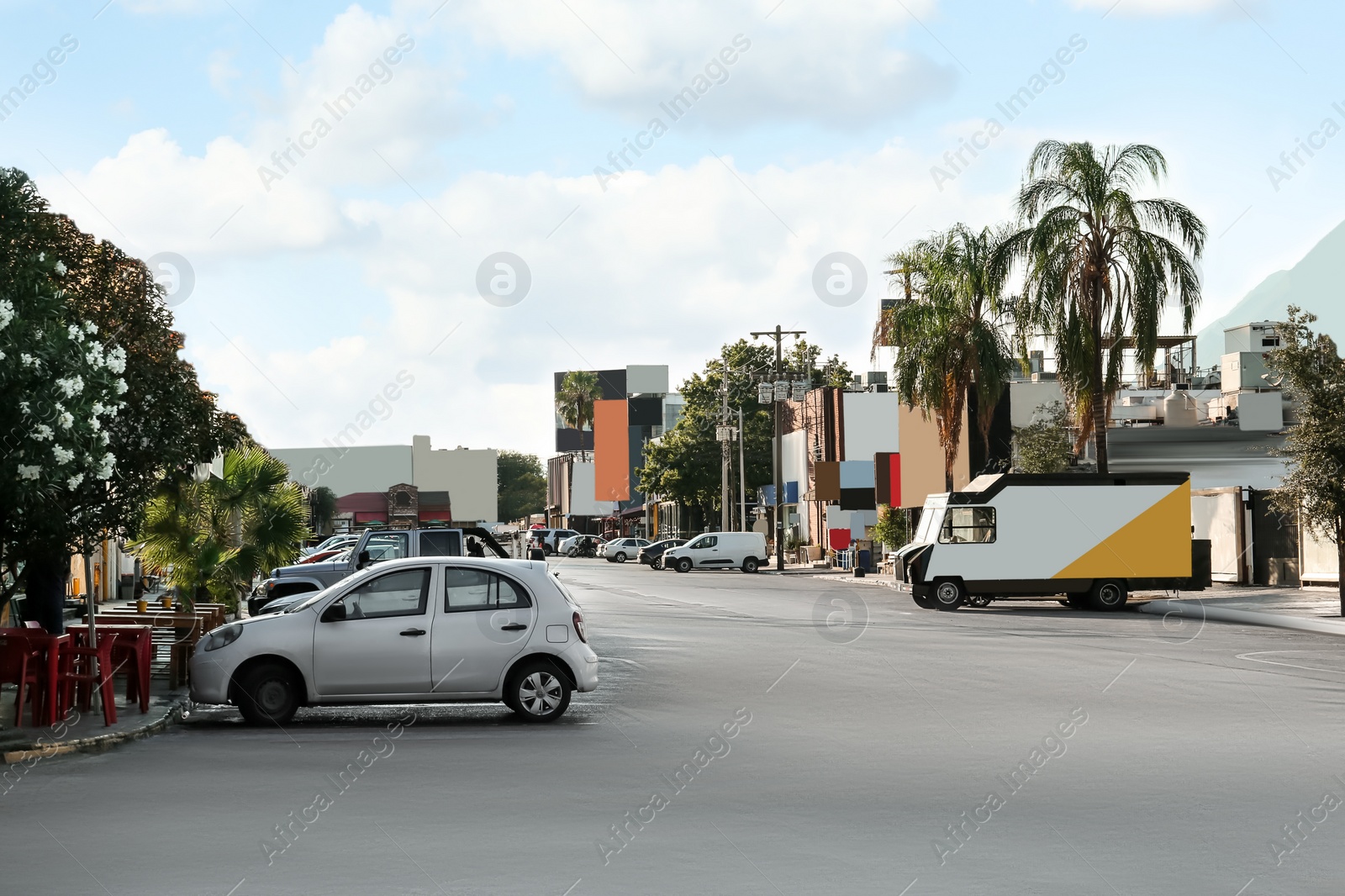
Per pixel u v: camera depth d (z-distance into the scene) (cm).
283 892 701
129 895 695
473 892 703
